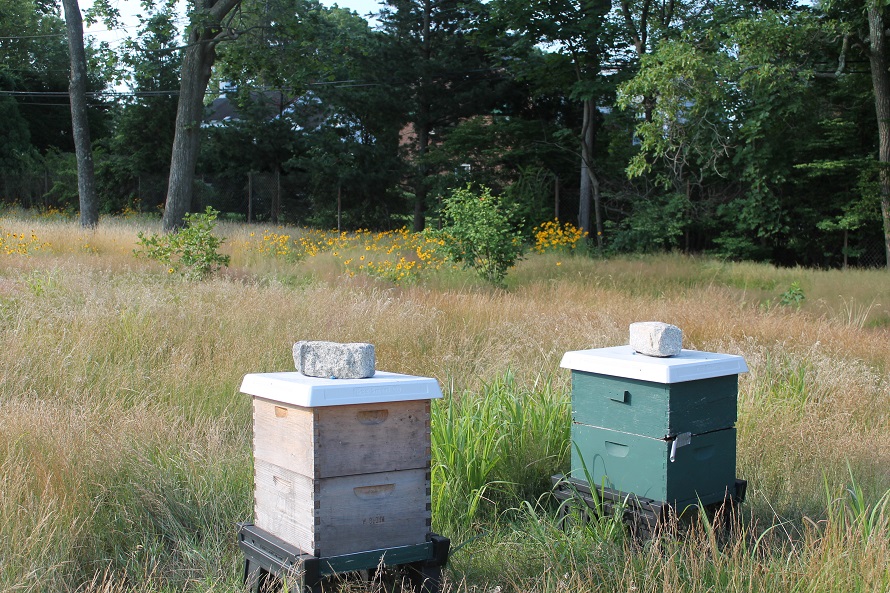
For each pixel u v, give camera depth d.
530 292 13.62
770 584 3.38
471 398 5.63
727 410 4.17
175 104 33.66
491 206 15.00
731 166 24.34
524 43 24.52
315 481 3.15
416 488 3.39
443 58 31.69
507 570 3.74
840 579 3.27
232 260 16.70
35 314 8.02
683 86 19.83
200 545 3.96
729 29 19.88
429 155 31.61
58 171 33.94
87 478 4.25
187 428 5.49
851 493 4.55
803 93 21.75
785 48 19.91
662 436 3.92
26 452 4.39
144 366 7.04
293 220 33.22
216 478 4.52
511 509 4.53
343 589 3.38
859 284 16.06
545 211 26.66
